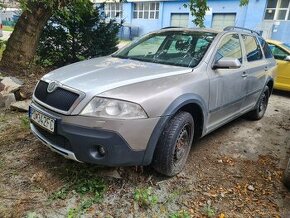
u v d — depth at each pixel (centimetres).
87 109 261
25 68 652
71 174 307
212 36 391
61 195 277
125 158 267
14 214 252
